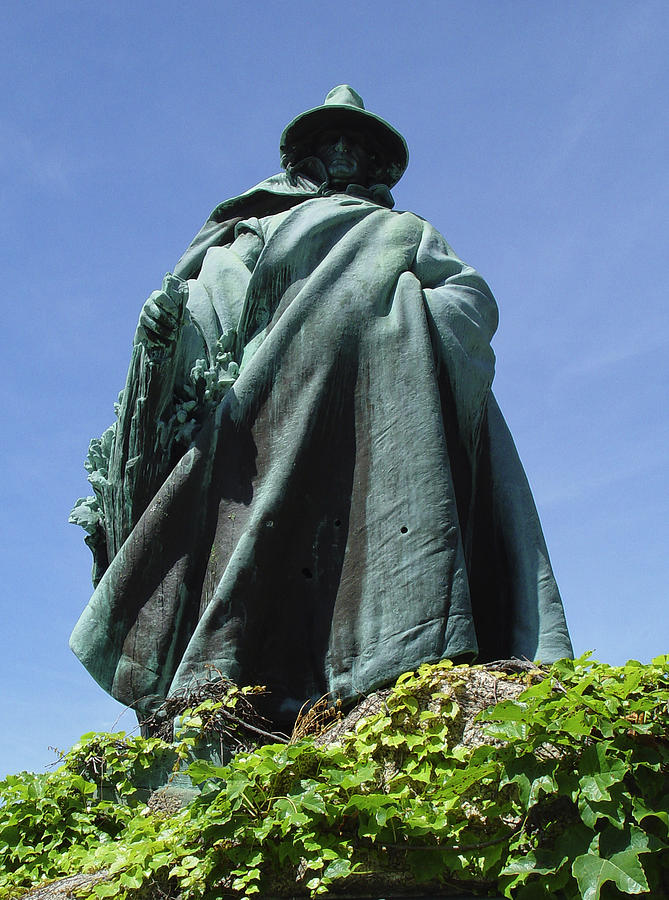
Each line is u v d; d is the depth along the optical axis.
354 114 10.80
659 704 5.80
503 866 5.67
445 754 6.10
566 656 8.09
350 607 8.02
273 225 10.23
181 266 10.55
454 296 9.23
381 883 5.71
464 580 7.83
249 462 8.52
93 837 7.25
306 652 8.09
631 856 5.33
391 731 6.23
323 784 5.97
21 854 7.13
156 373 8.46
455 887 5.71
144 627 8.21
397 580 7.88
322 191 10.57
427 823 5.68
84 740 7.66
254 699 7.82
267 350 8.77
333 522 8.38
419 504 8.05
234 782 6.00
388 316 8.92
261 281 9.32
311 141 11.02
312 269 9.35
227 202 10.70
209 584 8.20
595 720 5.63
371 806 5.80
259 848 5.88
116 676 8.17
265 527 8.13
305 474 8.39
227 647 7.81
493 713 5.77
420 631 7.64
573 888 5.47
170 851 6.00
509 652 8.33
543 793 5.67
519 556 8.61
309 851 5.78
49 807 7.39
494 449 9.09
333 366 8.70
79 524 9.12
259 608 8.01
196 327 9.22
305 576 8.25
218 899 5.79
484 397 8.98
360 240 9.31
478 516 8.88
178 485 8.40
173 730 7.64
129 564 8.31
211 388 8.84
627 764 5.54
